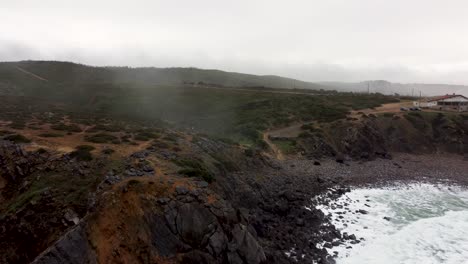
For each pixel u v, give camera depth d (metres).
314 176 50.34
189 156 35.66
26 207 22.80
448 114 77.69
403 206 40.56
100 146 33.38
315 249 28.77
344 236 31.56
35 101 78.31
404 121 74.69
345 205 40.31
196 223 22.92
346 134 69.06
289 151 62.47
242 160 46.50
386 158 64.25
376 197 43.66
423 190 46.91
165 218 22.23
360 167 57.53
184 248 21.83
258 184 40.00
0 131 35.72
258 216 33.38
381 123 74.56
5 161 28.25
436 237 32.34
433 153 68.00
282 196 39.75
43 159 28.55
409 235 32.62
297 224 33.44
